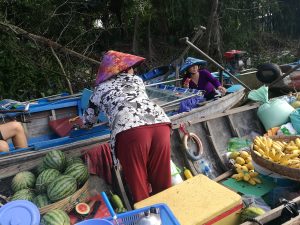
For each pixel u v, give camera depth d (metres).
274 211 2.59
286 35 13.80
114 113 2.99
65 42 8.82
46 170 3.23
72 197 3.04
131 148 2.89
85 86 8.02
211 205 2.60
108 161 3.65
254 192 3.62
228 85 6.83
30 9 8.03
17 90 6.98
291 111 4.98
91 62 8.37
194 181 2.93
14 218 2.22
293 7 13.58
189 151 4.06
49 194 2.99
